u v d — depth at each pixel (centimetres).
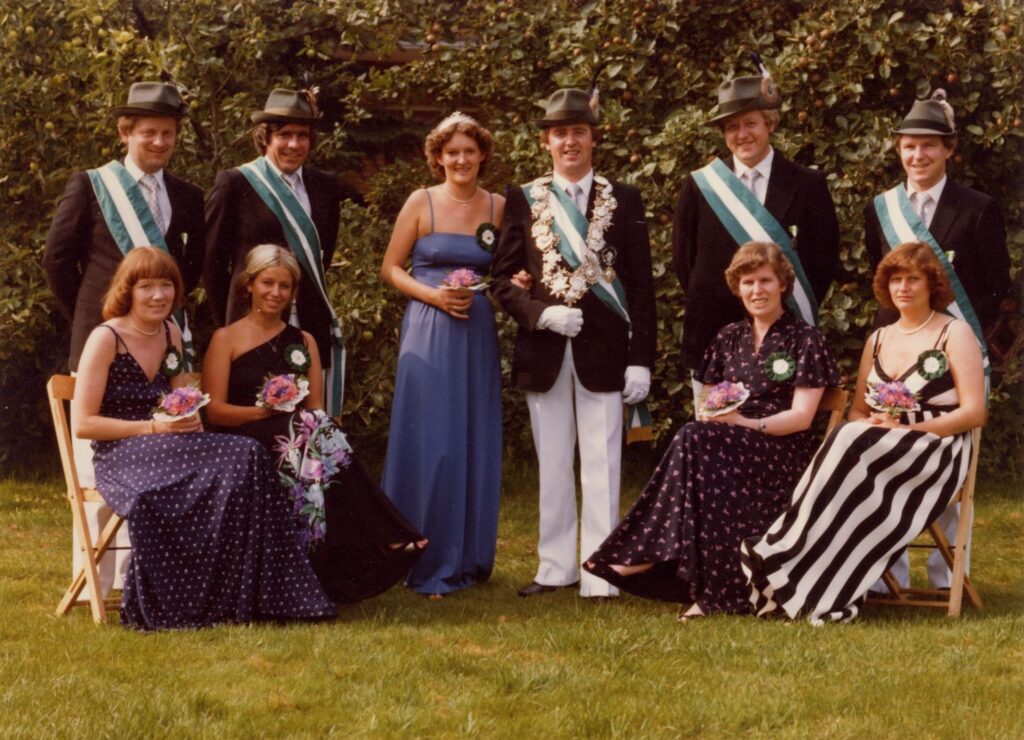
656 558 543
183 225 593
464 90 852
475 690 432
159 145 582
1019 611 560
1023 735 391
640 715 407
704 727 400
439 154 625
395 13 836
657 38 815
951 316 568
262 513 520
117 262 573
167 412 524
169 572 512
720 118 595
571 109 589
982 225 590
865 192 788
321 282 616
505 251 608
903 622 529
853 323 815
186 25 831
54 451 918
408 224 625
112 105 809
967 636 501
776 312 572
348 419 871
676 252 614
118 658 465
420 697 423
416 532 560
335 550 561
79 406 532
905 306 564
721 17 809
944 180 601
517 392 866
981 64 787
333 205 631
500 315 859
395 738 388
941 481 536
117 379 541
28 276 853
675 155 793
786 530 530
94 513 575
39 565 632
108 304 547
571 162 597
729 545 538
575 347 591
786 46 789
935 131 586
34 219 855
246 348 573
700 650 475
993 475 866
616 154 811
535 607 568
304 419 552
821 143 790
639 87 812
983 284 596
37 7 828
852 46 784
